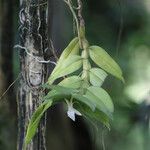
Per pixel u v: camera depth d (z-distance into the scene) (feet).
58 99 4.84
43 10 5.53
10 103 8.16
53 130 9.43
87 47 5.05
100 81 4.95
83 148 9.62
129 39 14.71
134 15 14.84
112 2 13.52
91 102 4.72
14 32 8.74
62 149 9.45
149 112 9.78
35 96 5.57
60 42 9.80
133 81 14.90
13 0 8.27
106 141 11.16
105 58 5.03
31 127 4.95
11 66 8.16
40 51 5.55
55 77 4.98
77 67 4.99
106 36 13.51
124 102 10.61
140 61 15.25
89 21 13.29
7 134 8.22
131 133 11.48
